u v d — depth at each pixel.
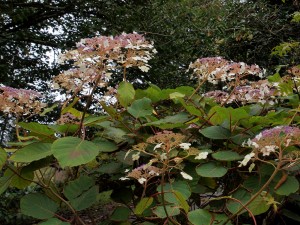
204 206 0.90
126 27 4.48
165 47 4.43
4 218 2.52
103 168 0.94
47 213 0.77
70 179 0.96
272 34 3.24
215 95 1.18
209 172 0.81
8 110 0.88
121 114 1.00
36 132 0.84
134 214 0.87
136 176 0.75
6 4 4.15
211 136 0.89
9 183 0.83
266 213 0.98
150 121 0.96
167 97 1.09
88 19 4.74
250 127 0.92
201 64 1.02
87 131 1.03
